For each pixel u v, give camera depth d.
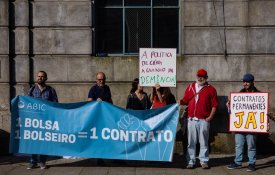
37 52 12.84
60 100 12.86
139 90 11.26
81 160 11.72
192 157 10.74
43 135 10.60
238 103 10.59
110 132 10.52
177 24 13.15
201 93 10.62
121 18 13.17
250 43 12.77
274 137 12.46
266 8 12.73
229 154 12.40
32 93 10.85
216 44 12.80
